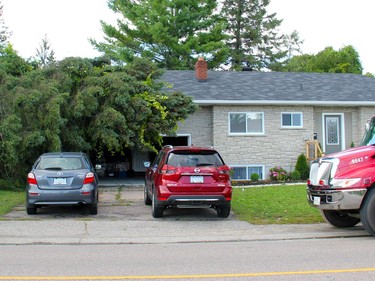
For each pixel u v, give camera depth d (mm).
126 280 6598
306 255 8211
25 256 8328
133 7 38906
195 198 12055
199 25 38906
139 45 38750
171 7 38469
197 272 7039
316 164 10516
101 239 9984
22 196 16266
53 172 12555
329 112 24047
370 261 7637
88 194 12586
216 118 22672
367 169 9812
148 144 19344
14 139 16203
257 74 26625
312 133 23406
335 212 11156
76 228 11039
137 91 19422
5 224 11438
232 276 6770
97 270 7207
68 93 17594
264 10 52562
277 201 15086
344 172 9852
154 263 7703
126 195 17484
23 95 16375
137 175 24938
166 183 12094
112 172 24578
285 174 22500
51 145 17062
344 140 24094
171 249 9031
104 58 21125
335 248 8844
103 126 18109
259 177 22938
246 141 22875
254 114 23031
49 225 11344
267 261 7762
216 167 12305
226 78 25562
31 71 18922
